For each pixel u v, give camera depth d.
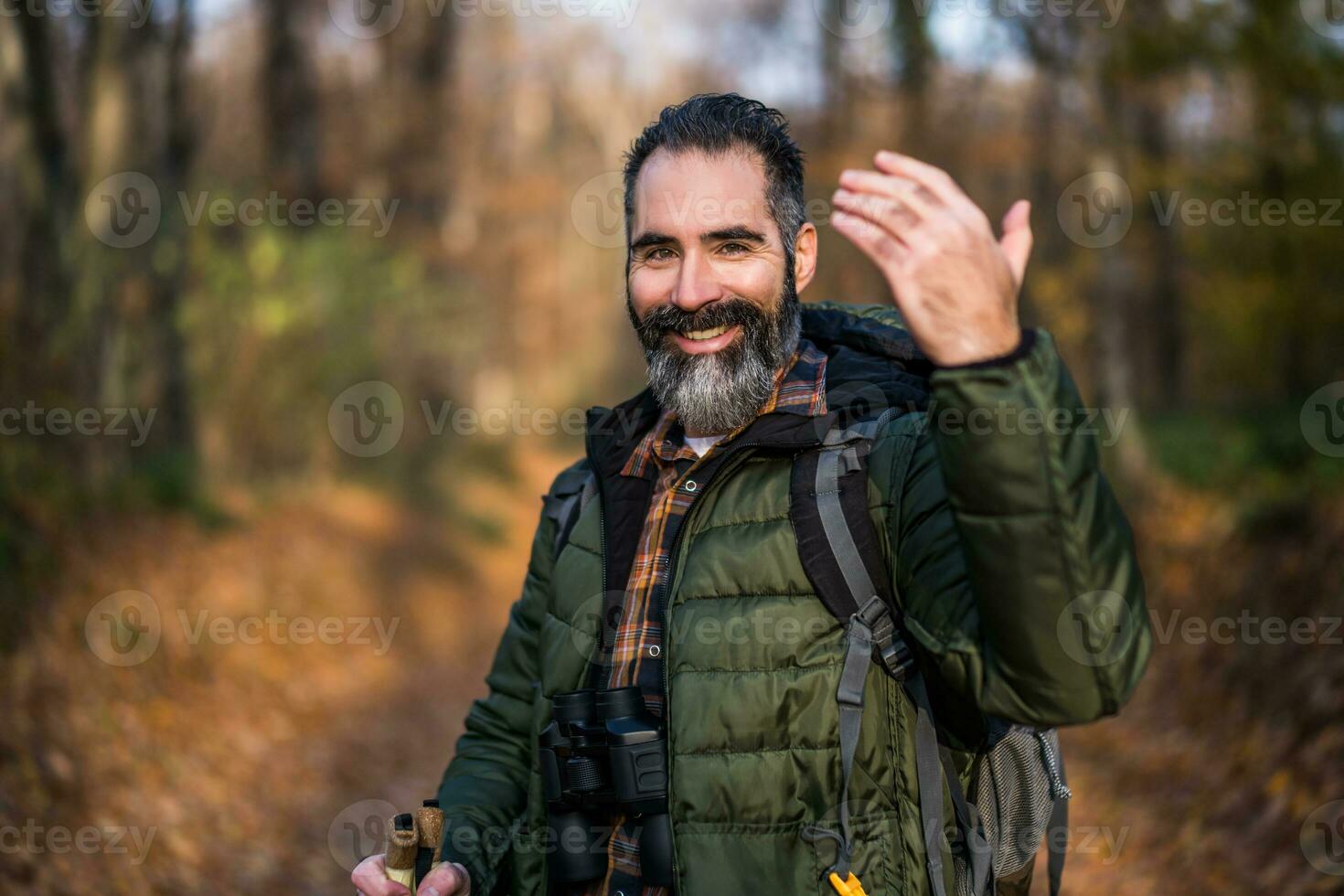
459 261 18.16
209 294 10.08
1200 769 5.07
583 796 1.51
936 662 1.26
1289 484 7.49
